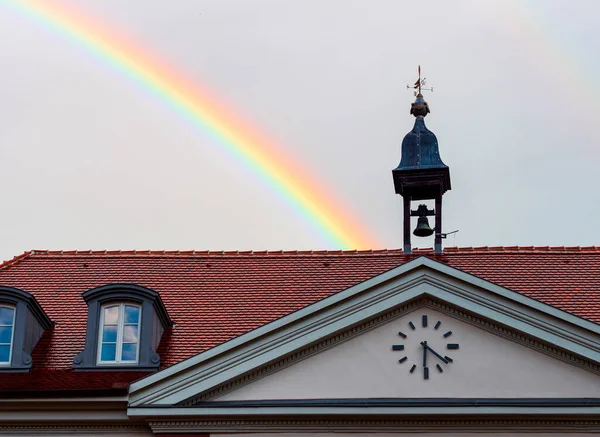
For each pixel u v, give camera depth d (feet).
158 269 108.68
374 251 109.09
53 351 93.40
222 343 85.66
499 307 85.92
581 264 104.42
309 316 86.12
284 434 85.20
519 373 85.25
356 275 104.83
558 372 85.15
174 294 102.58
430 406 84.23
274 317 97.66
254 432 85.46
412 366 85.81
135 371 89.81
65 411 86.17
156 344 92.84
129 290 92.17
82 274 107.76
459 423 84.84
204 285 104.42
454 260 106.42
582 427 84.28
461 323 86.79
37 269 108.78
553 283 100.53
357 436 85.15
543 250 108.27
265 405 84.94
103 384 86.07
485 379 85.20
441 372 85.56
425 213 110.42
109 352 91.40
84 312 99.40
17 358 90.63
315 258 109.09
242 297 101.40
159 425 85.40
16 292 92.22
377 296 86.48
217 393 85.92
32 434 86.63
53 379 88.17
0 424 86.48
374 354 86.38
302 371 86.33
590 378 84.89
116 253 112.27
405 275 86.79
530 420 84.43
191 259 110.52
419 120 113.60
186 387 85.20
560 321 85.05
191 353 92.53
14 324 91.71
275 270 106.93
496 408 83.87
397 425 85.05
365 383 85.61
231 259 110.11
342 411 84.43
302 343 85.81
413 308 87.25
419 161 110.73
